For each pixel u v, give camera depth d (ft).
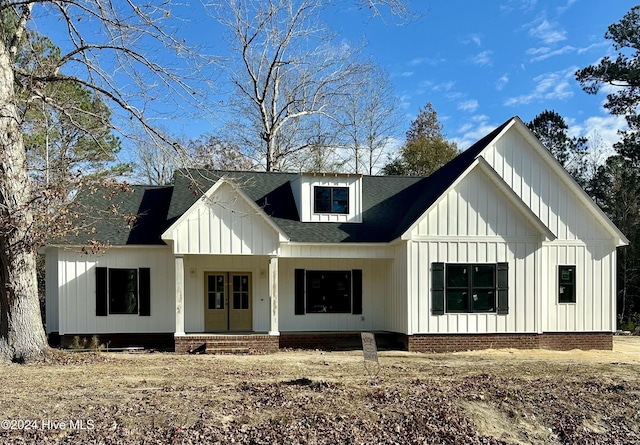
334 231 62.13
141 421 28.02
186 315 61.62
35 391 33.81
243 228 56.65
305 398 32.40
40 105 54.13
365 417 29.84
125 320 59.77
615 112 106.63
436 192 60.39
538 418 31.83
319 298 64.13
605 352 59.62
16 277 45.47
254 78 111.04
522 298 58.23
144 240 60.23
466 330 57.16
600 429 31.07
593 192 126.93
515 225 58.39
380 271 65.31
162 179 124.67
